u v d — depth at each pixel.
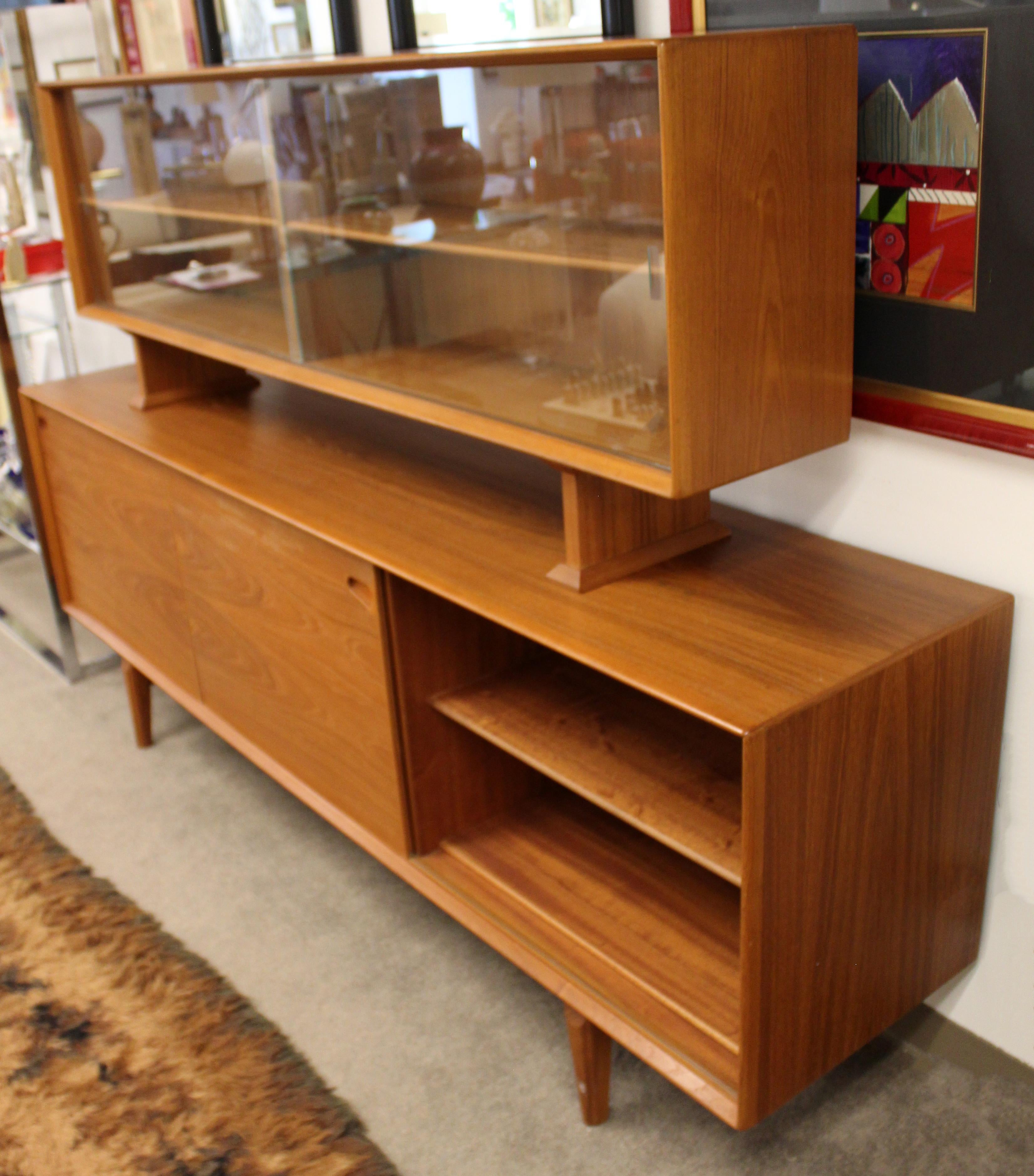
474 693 1.66
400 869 1.72
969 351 1.31
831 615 1.36
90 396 2.37
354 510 1.70
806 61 1.21
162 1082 1.64
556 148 1.26
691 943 1.49
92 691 2.71
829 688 1.20
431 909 1.96
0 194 2.55
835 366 1.36
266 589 1.83
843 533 1.56
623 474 1.29
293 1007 1.78
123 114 1.97
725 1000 1.39
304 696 1.84
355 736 1.74
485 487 1.77
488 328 1.43
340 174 1.57
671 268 1.16
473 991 1.79
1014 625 1.41
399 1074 1.65
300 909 1.98
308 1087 1.63
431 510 1.69
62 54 2.59
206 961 1.87
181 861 2.11
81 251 2.25
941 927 1.47
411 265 1.51
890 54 1.28
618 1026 1.40
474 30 1.75
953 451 1.40
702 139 1.15
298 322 1.74
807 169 1.24
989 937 1.55
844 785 1.25
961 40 1.21
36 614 3.03
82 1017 1.76
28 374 3.33
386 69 1.44
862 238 1.37
